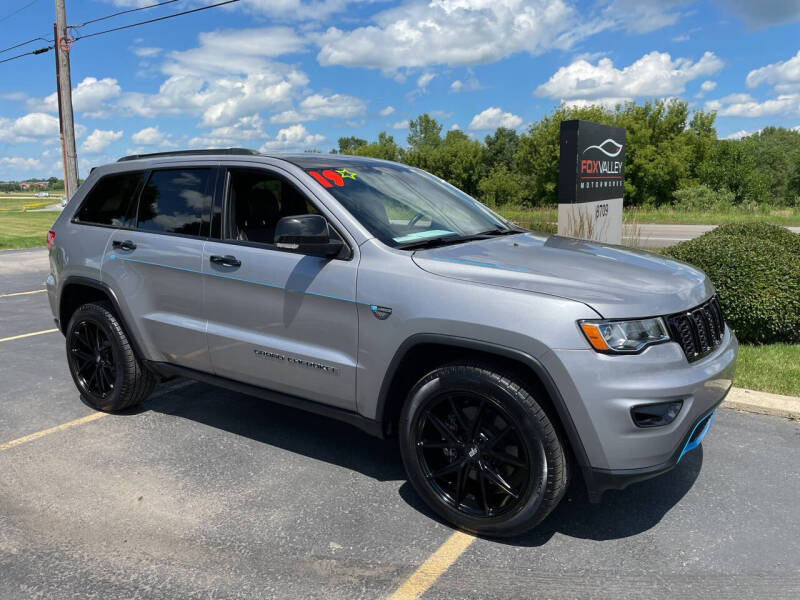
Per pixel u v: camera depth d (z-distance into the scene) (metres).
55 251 4.72
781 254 6.00
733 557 2.79
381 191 3.69
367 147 95.75
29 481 3.56
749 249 5.99
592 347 2.61
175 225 4.03
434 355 3.14
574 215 9.13
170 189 4.11
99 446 4.04
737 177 47.75
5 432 4.29
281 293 3.46
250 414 4.60
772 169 82.75
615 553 2.84
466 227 3.75
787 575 2.66
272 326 3.54
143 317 4.17
